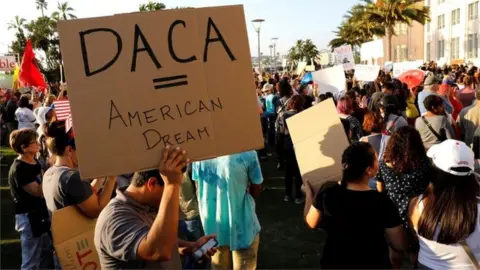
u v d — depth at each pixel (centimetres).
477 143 558
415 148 354
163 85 189
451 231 251
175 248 233
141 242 200
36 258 410
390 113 518
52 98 954
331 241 279
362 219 270
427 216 261
